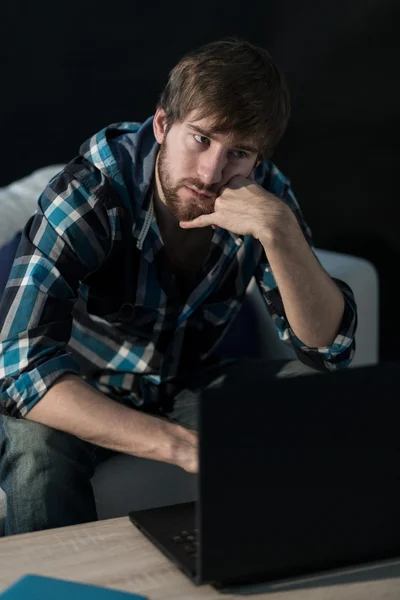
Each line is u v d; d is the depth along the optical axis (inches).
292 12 119.1
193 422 65.5
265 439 37.8
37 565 40.9
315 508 39.3
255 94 54.8
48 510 54.1
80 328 65.3
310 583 39.8
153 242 63.0
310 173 122.0
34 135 118.6
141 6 117.2
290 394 38.1
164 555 42.3
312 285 59.6
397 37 118.3
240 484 37.7
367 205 122.5
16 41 115.4
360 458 39.8
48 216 57.9
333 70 120.0
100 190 59.3
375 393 39.7
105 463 63.1
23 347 54.3
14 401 53.9
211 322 69.3
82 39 117.0
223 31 119.6
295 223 58.9
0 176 118.7
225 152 56.4
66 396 53.0
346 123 121.0
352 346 64.2
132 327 65.1
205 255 65.4
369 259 123.3
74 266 58.2
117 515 61.0
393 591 39.4
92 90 118.6
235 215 58.3
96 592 37.7
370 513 40.6
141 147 62.5
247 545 38.3
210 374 70.7
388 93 119.8
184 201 58.6
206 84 54.3
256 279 70.1
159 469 63.3
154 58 118.9
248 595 38.7
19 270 57.0
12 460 55.2
